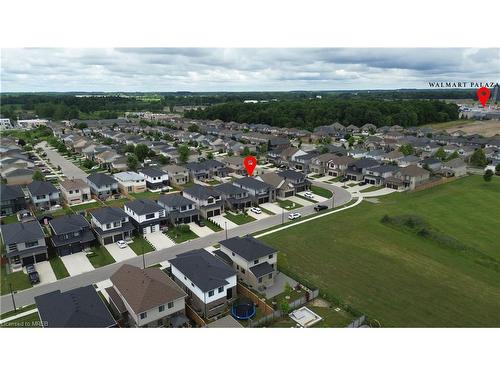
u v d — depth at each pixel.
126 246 57.59
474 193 84.69
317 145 145.88
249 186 79.12
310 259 53.03
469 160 117.25
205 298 40.03
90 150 125.62
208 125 195.88
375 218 68.25
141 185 87.44
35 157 123.88
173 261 45.81
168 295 38.53
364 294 44.22
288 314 40.31
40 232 53.88
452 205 76.25
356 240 59.00
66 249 54.59
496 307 41.66
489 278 47.88
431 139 149.25
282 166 113.81
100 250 56.22
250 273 45.78
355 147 143.38
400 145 134.88
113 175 96.19
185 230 62.22
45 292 45.31
